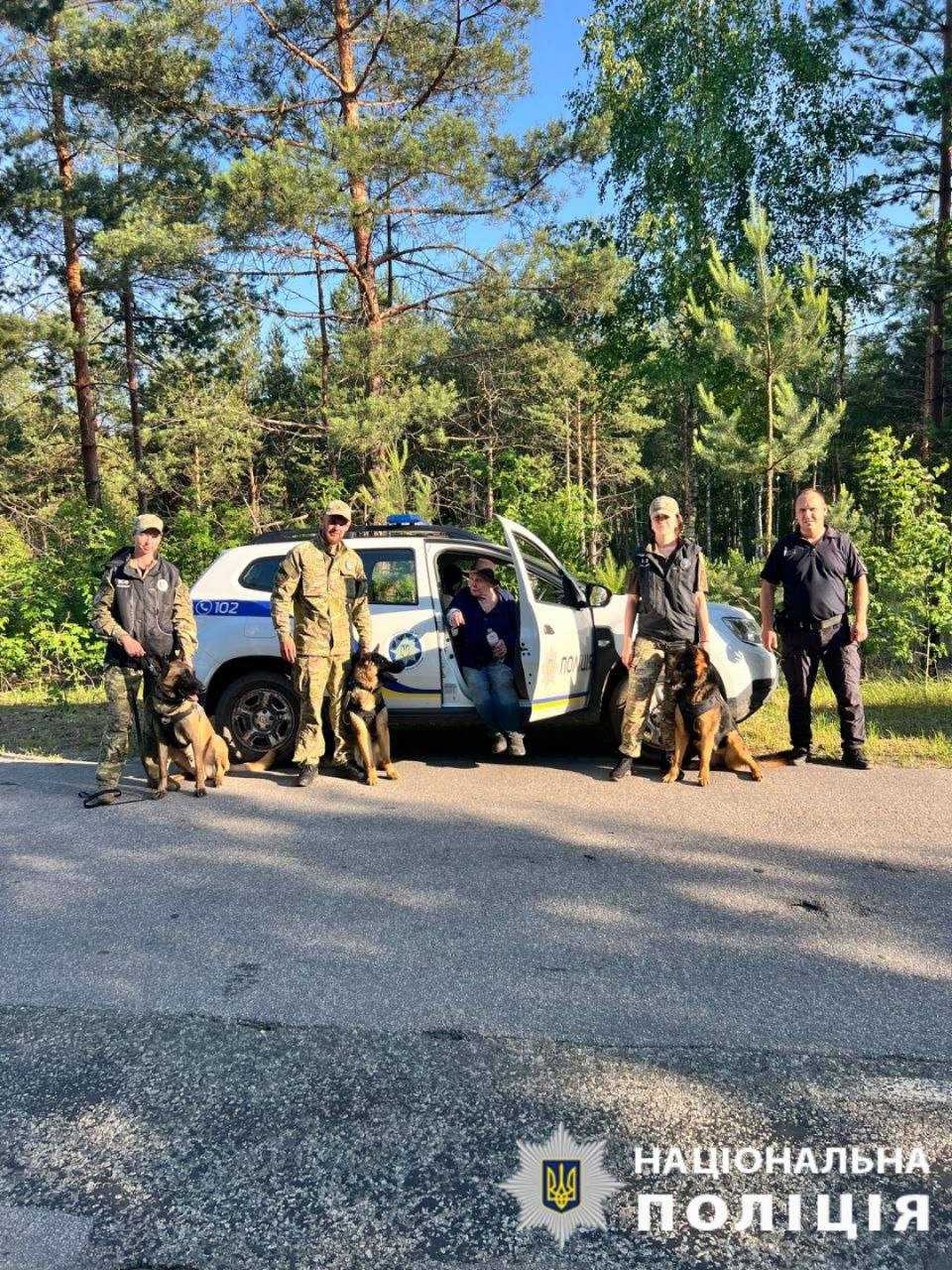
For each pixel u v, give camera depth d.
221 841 4.63
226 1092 2.44
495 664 5.99
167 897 3.88
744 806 5.08
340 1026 2.78
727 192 19.94
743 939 3.35
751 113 20.33
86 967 3.21
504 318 14.70
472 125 12.62
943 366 21.70
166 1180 2.11
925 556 10.73
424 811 5.11
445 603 6.36
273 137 14.56
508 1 14.09
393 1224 1.95
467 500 25.06
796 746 6.07
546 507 13.34
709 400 11.00
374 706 5.72
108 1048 2.68
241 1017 2.85
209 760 5.70
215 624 6.25
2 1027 2.81
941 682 9.91
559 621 6.02
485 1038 2.69
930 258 18.64
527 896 3.80
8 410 20.28
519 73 14.55
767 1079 2.47
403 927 3.51
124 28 14.46
